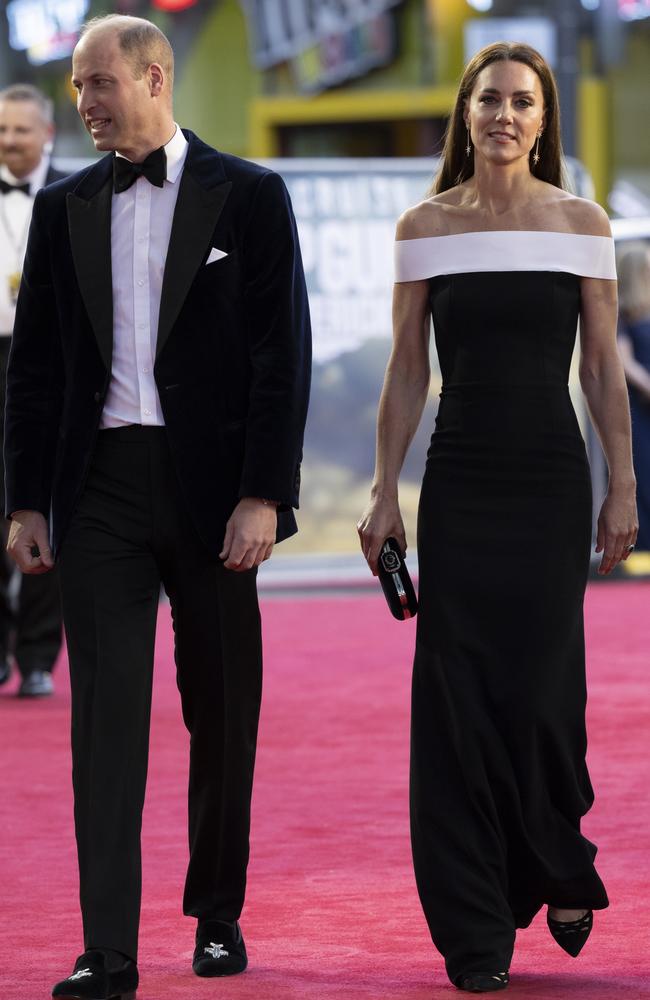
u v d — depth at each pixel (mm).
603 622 15047
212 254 5645
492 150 5746
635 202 28016
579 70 23938
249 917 6523
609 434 5879
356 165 17078
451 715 5762
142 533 5660
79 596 5625
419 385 5984
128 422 5645
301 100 29344
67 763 9516
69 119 32594
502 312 5762
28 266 5832
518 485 5781
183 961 5953
